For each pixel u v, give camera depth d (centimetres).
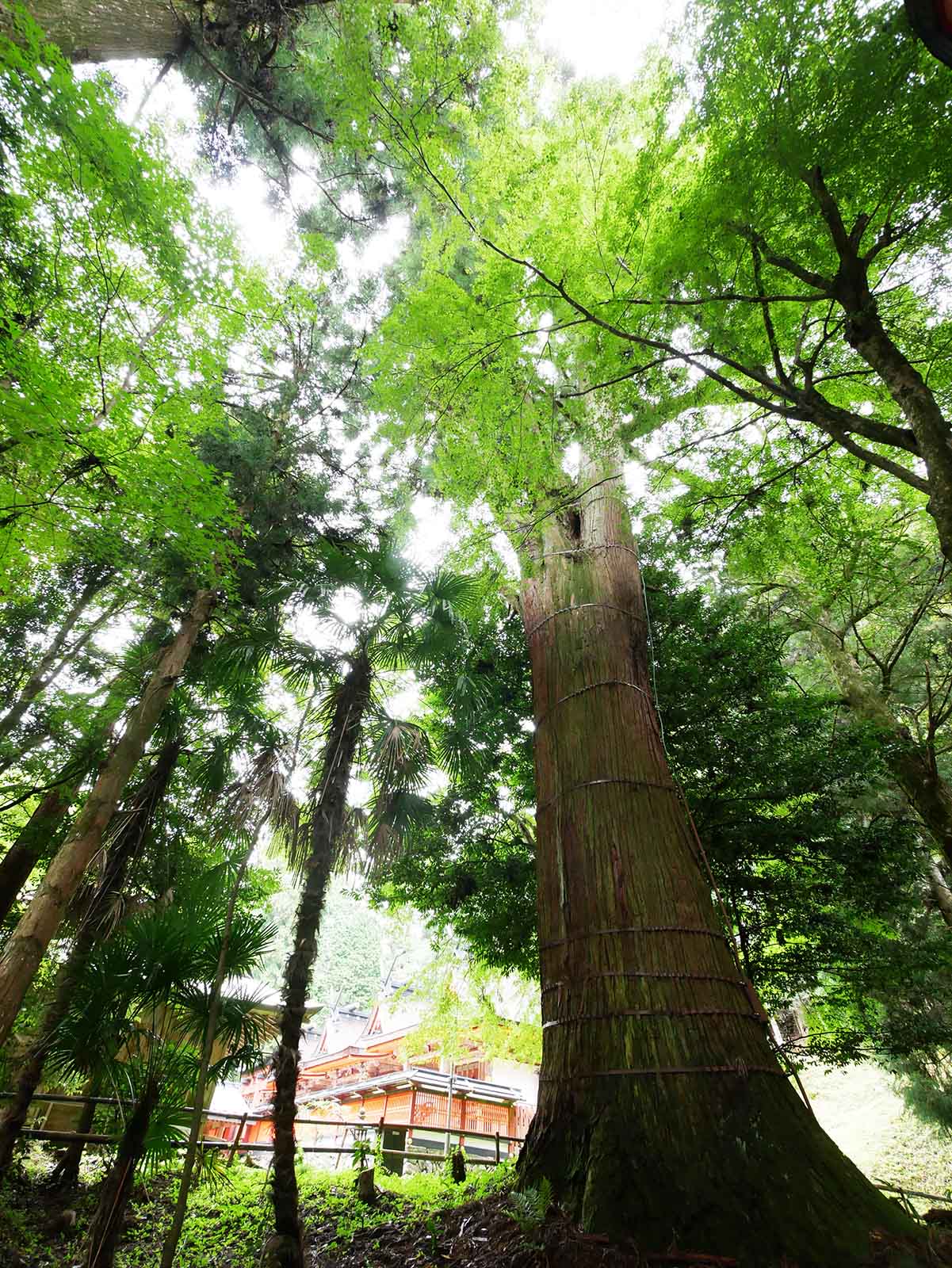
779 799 736
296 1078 405
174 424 600
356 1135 830
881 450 803
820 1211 324
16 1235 494
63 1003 519
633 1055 396
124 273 563
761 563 798
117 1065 375
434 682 942
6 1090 567
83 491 584
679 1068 383
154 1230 554
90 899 682
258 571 757
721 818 738
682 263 461
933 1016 751
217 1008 389
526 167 566
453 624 695
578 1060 416
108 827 701
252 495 781
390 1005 1418
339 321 924
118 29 607
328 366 901
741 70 411
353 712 555
